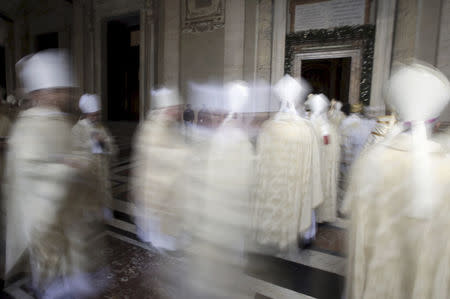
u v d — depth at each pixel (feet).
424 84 3.20
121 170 18.45
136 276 7.04
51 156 5.37
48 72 5.42
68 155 5.66
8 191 5.49
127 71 47.67
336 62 38.60
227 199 6.35
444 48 22.81
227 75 32.19
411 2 24.22
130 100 48.62
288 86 8.05
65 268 5.69
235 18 31.53
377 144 3.71
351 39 27.73
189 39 34.35
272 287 6.90
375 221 3.44
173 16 34.78
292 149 7.86
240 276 6.32
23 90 5.62
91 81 41.65
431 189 3.08
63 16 37.04
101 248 7.68
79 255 5.98
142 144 8.29
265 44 30.81
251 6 30.94
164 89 8.30
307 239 9.00
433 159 3.16
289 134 7.83
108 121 44.75
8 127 7.64
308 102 10.96
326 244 9.23
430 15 23.52
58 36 36.70
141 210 8.63
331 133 10.67
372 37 26.61
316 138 8.36
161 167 7.85
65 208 5.55
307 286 6.98
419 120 3.32
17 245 5.78
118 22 44.39
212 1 32.55
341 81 38.60
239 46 31.60
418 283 3.19
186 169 7.23
